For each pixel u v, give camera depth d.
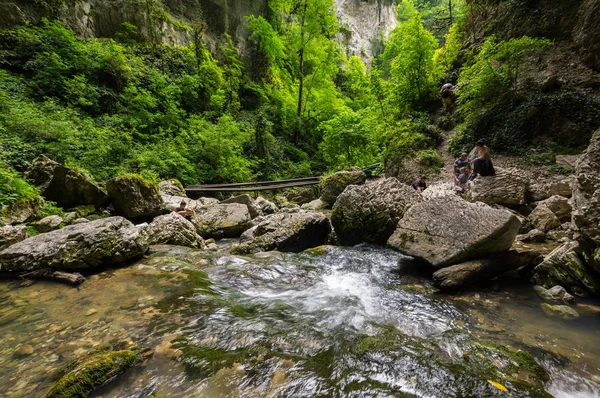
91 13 16.62
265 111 22.47
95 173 10.45
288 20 29.03
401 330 2.79
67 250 4.08
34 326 2.71
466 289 3.76
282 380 1.99
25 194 6.68
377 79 19.12
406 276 4.39
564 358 2.38
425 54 14.21
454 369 2.08
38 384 1.96
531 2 12.27
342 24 38.03
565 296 3.41
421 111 14.66
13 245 4.46
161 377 2.02
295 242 6.29
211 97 18.89
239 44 25.23
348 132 17.44
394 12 45.50
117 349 2.32
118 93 15.13
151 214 9.12
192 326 2.68
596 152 3.54
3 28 13.18
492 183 6.77
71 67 13.53
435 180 10.83
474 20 15.29
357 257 5.24
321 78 24.11
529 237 5.41
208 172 15.12
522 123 9.98
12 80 11.79
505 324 2.92
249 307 3.23
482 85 10.88
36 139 9.49
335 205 6.59
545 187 7.18
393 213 5.82
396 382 1.96
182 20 21.95
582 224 3.40
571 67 10.18
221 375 2.03
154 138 14.52
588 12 10.18
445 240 4.18
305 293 3.73
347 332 2.70
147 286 3.60
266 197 16.31
